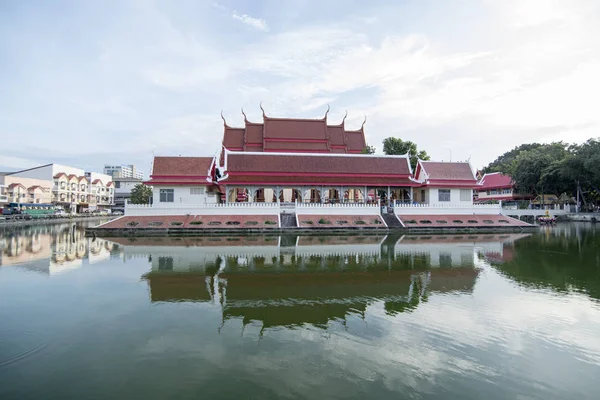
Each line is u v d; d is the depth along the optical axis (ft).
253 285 57.11
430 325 40.06
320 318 42.16
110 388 27.50
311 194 175.32
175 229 134.62
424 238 123.85
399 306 46.68
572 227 169.89
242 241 114.73
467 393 27.14
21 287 55.83
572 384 28.60
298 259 80.07
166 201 153.07
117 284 57.57
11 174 295.28
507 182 252.83
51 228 172.96
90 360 31.78
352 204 155.02
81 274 64.90
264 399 26.04
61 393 26.91
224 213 146.51
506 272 66.74
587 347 34.99
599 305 47.16
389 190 165.68
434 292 53.26
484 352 33.68
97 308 45.55
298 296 50.98
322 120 212.84
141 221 139.85
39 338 36.37
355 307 46.21
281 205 149.69
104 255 86.07
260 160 167.94
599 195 221.25
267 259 80.07
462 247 99.76
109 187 382.01
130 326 39.52
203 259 80.12
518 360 32.32
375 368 30.50
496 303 47.96
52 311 44.39
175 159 160.86
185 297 50.42
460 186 165.89
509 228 148.05
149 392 26.96
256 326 39.68
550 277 62.80
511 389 27.78
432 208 157.99
